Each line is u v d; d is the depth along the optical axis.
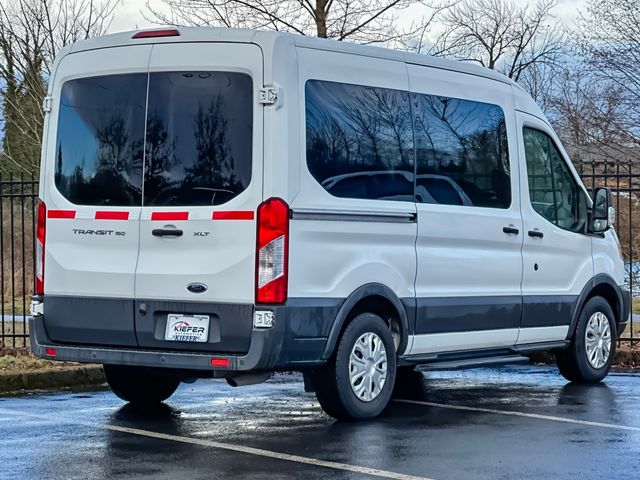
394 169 8.52
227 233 7.64
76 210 8.26
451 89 9.16
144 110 8.07
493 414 8.72
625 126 24.44
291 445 7.27
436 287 8.87
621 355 12.54
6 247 22.06
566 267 10.35
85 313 8.18
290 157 7.66
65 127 8.45
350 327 8.11
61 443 7.34
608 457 6.93
